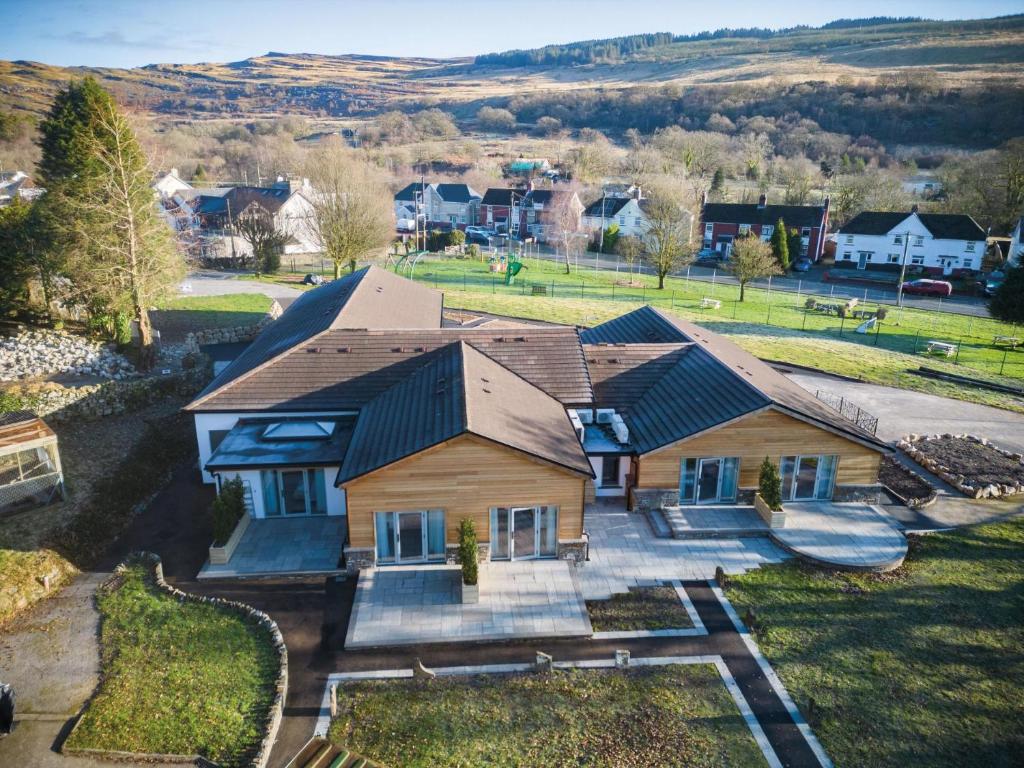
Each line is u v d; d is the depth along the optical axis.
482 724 16.80
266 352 32.66
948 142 169.38
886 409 39.38
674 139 175.75
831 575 23.08
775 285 82.75
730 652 19.53
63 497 25.06
